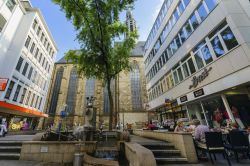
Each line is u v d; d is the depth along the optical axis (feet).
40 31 90.43
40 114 91.71
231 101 31.86
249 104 28.50
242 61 27.25
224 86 31.24
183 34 49.55
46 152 24.22
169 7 59.62
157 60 74.59
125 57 57.98
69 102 139.74
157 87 75.31
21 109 67.46
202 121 41.93
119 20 49.57
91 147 25.13
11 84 66.13
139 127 117.80
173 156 22.62
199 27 40.27
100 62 53.47
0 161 22.76
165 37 63.98
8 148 26.14
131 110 129.08
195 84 41.34
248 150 20.06
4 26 64.28
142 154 14.44
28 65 79.51
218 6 33.12
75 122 128.06
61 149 24.38
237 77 28.19
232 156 23.77
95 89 142.31
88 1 44.50
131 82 143.23
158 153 23.00
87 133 28.99
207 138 20.76
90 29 47.70
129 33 55.52
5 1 63.57
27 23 76.48
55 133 29.19
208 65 36.32
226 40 31.37
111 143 30.25
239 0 31.73
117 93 137.49
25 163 22.04
